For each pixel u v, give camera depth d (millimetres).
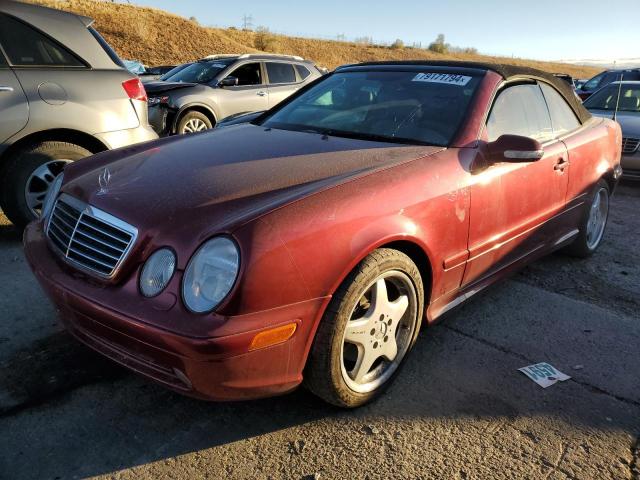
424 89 3357
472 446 2338
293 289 2033
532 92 3641
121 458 2182
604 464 2271
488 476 2182
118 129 4496
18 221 4312
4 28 4055
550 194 3529
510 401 2641
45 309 3254
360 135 3148
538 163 3352
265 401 2559
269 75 9695
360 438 2352
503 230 3141
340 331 2215
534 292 3865
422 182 2578
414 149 2850
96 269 2201
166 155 2865
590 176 4062
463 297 3068
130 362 2168
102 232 2246
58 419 2363
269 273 1967
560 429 2465
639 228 5543
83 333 2293
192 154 2848
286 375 2143
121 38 29000
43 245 2568
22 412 2391
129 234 2148
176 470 2137
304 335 2127
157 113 8383
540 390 2738
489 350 3080
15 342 2893
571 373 2902
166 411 2457
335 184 2342
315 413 2492
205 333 1875
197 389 2002
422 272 2697
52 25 4273
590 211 4238
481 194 2879
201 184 2389
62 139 4352
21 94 4055
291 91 9898
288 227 2057
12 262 3930
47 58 4227
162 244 2062
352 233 2213
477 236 2926
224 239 1976
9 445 2205
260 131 3338
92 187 2516
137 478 2090
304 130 3324
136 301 2031
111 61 4574
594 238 4574
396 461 2234
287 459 2219
